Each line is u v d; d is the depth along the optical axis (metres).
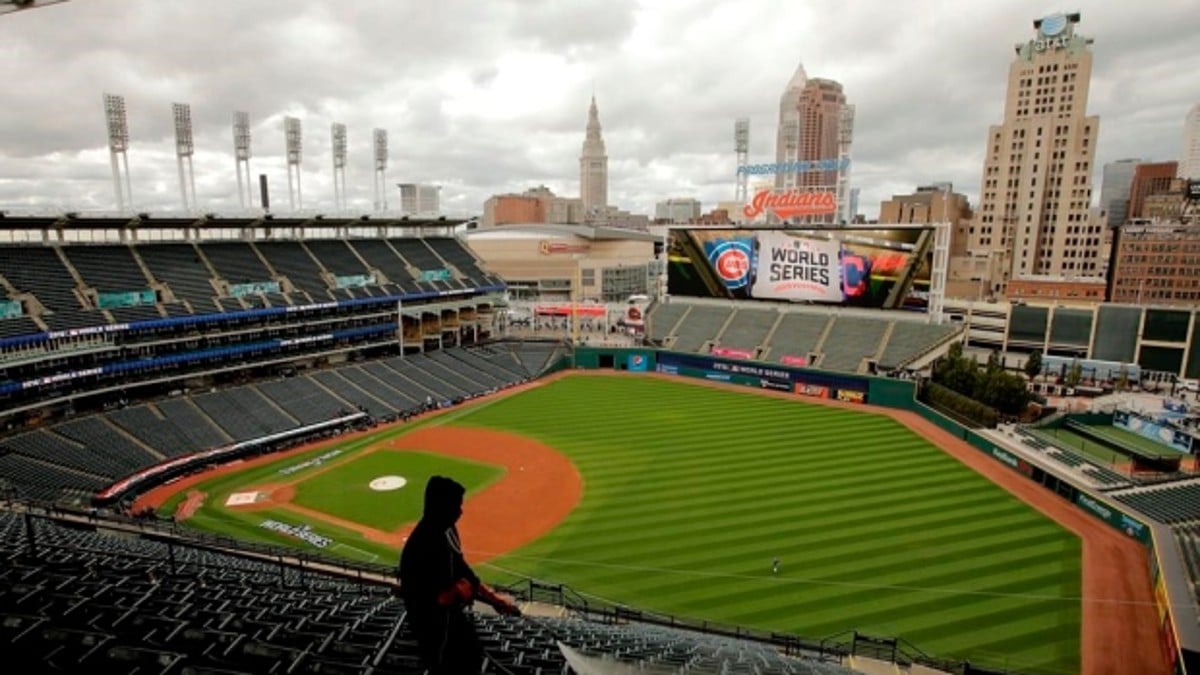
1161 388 77.62
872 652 27.81
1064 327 87.56
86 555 22.19
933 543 38.38
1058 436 59.16
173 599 16.53
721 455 54.62
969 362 66.31
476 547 38.84
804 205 81.25
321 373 72.12
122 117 66.56
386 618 15.68
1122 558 36.56
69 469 47.03
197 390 62.69
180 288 64.06
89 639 9.88
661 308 95.12
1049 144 128.38
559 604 30.02
